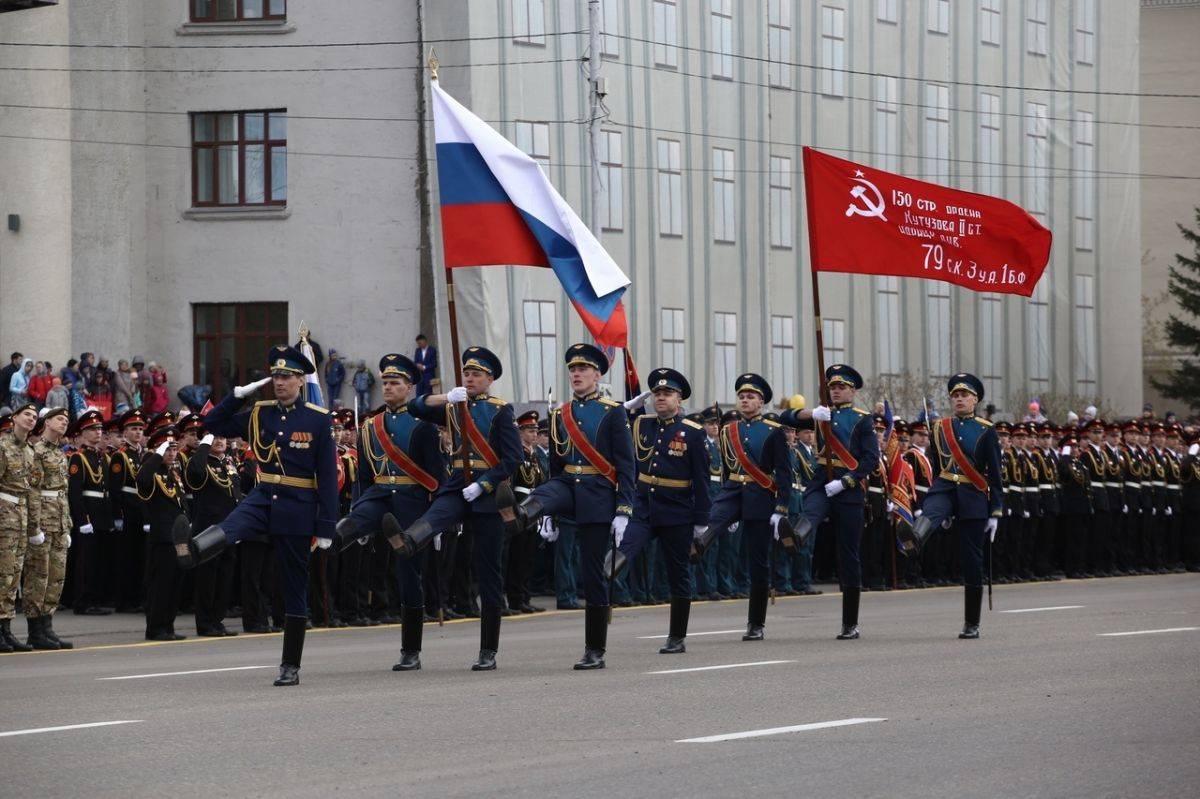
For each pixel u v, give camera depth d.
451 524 16.06
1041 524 33.66
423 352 40.00
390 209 42.12
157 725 12.30
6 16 38.78
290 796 9.58
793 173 48.47
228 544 14.77
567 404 16.55
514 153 17.22
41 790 9.83
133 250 43.22
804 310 48.94
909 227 20.59
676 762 10.55
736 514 19.33
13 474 18.97
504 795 9.52
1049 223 56.69
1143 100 73.19
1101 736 11.51
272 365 15.15
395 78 42.12
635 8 43.62
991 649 17.58
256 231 42.94
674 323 44.66
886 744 11.19
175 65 43.19
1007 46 55.09
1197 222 69.31
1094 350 58.56
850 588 19.16
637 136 43.72
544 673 15.72
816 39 48.97
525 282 41.47
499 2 40.94
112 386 37.66
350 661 17.33
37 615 19.42
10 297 38.53
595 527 16.20
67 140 40.12
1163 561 36.66
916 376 52.38
